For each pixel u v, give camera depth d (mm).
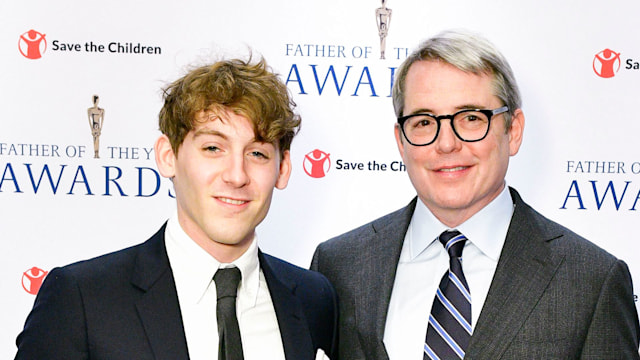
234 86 1227
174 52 2234
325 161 2289
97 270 1263
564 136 2309
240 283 1311
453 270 1533
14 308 2219
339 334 1593
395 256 1608
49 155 2221
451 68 1475
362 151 2295
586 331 1400
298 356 1304
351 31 2271
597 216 2316
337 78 2273
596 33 2307
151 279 1259
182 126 1243
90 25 2217
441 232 1577
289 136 1367
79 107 2223
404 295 1572
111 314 1202
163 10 2229
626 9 2309
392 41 2279
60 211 2230
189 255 1280
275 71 2250
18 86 2203
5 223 2209
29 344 1183
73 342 1167
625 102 2309
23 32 2199
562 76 2309
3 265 2211
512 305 1426
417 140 1513
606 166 2309
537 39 2299
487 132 1468
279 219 2295
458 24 2285
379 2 2270
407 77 1547
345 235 1768
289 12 2252
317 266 1740
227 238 1232
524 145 2312
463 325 1466
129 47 2227
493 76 1484
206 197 1225
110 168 2242
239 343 1237
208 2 2230
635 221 2312
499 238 1551
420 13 2279
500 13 2291
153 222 2266
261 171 1257
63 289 1216
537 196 2318
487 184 1492
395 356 1496
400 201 2311
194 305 1264
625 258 2312
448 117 1463
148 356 1173
